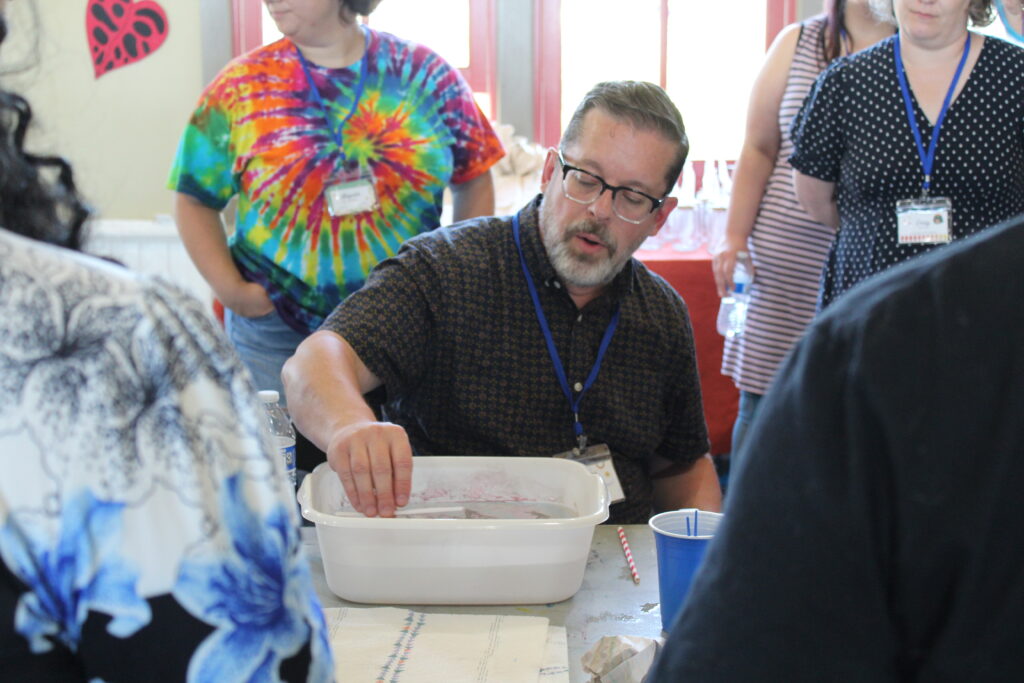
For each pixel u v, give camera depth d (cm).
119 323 49
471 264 162
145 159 367
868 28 235
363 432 125
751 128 249
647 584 124
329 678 54
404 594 116
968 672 44
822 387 47
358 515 129
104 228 356
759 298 248
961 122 194
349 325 154
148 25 358
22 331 47
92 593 48
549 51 370
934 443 44
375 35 221
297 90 214
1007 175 197
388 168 219
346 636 106
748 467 50
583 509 135
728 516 50
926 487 44
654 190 158
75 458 47
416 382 163
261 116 213
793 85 238
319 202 216
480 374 162
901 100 198
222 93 214
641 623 113
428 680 96
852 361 46
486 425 162
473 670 98
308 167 214
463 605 117
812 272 243
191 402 50
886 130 198
